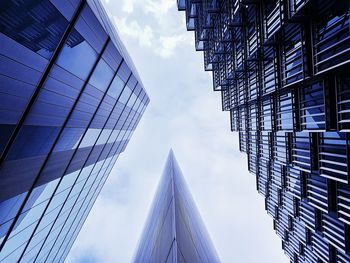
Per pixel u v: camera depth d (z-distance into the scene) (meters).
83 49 14.12
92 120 19.80
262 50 25.39
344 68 14.48
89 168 25.16
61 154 16.77
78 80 14.85
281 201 34.38
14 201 13.03
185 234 17.30
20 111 10.73
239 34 32.47
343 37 13.44
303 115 19.70
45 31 10.62
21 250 16.36
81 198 27.16
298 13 15.77
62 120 14.78
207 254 21.09
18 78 9.84
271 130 28.41
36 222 17.16
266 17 21.77
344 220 17.14
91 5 13.77
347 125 14.73
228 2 29.50
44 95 12.01
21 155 12.02
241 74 37.72
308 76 16.39
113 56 18.89
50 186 17.12
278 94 25.45
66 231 26.56
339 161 17.03
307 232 28.45
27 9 9.27
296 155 23.06
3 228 12.97
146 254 20.34
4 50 8.71
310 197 22.06
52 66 11.84
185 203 27.16
